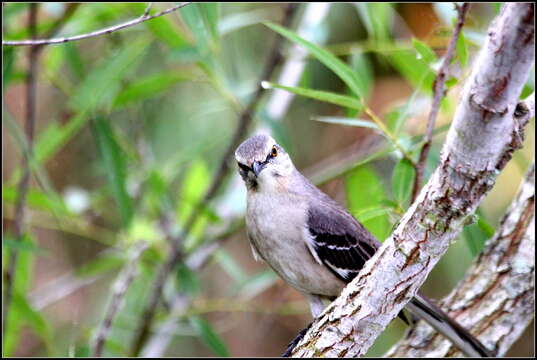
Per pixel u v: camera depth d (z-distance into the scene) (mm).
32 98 9984
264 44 12953
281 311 10898
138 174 11617
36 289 13367
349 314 6988
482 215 9305
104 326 10156
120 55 10258
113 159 10164
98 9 10445
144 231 11367
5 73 9609
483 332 8914
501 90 5379
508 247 8977
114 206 11805
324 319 7215
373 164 11414
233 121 12977
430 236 6363
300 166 13828
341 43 13133
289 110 13984
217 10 9156
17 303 10047
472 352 8719
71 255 13789
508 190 12820
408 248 6492
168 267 10719
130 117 12570
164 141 12820
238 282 10984
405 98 13086
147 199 11828
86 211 12945
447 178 6035
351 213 9523
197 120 12875
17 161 13336
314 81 13305
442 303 9195
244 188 11711
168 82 10523
